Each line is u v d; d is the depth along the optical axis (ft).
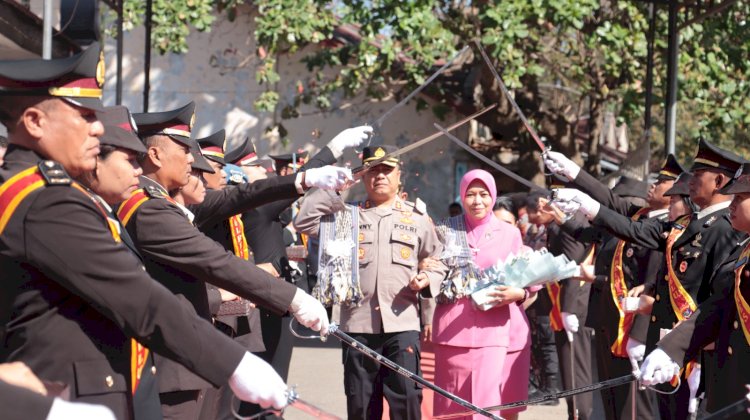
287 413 27.22
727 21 47.98
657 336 19.71
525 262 21.98
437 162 57.52
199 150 16.47
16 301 10.01
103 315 10.39
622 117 49.62
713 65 48.21
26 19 35.40
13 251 9.75
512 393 23.54
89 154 10.39
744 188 14.46
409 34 44.80
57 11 45.85
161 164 14.97
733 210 14.75
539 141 22.98
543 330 30.07
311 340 42.78
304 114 54.08
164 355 10.28
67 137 10.22
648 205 23.59
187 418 15.39
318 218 21.70
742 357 14.38
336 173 16.97
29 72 10.07
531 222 30.91
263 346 19.72
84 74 10.28
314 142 58.70
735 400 14.47
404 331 21.22
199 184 16.25
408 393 21.11
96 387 10.23
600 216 20.07
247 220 21.65
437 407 22.85
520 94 52.29
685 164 75.92
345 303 21.29
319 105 52.31
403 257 21.42
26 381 8.79
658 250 19.98
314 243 29.91
